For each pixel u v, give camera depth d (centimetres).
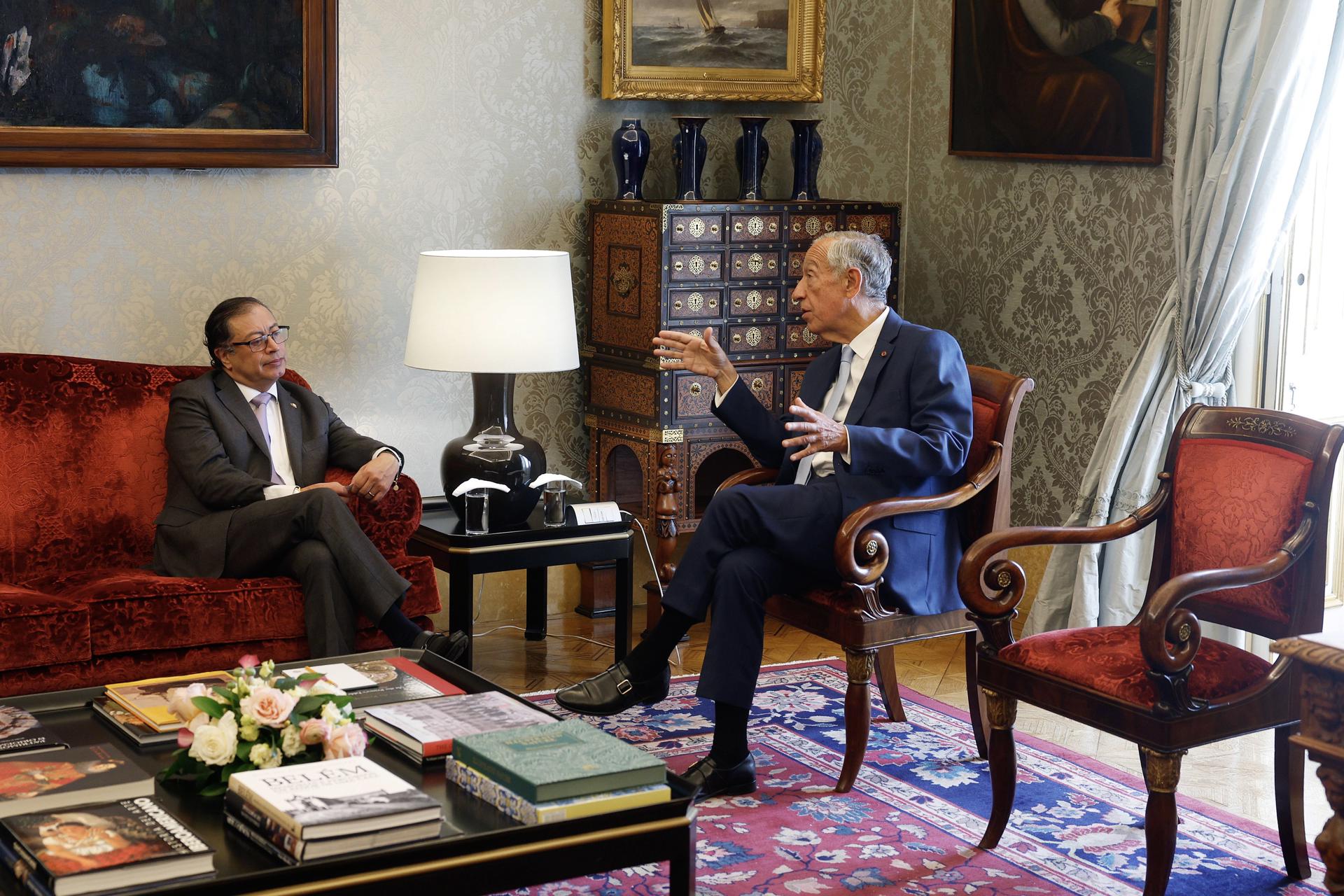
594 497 536
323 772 236
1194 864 321
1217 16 416
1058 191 511
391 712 278
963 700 445
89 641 350
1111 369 493
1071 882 310
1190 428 334
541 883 227
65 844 210
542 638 506
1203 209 427
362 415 498
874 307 385
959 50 547
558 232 526
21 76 426
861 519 346
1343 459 477
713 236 495
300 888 209
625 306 507
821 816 346
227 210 465
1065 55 496
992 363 550
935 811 351
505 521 437
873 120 579
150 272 456
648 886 304
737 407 397
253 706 247
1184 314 438
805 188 536
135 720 279
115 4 436
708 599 361
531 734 255
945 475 362
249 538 385
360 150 485
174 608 361
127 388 418
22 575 400
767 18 544
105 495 410
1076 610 457
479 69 502
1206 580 286
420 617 406
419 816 220
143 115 444
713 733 399
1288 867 313
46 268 441
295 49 462
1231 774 381
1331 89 412
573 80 521
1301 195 420
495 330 432
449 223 504
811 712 427
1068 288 509
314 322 485
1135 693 291
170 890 202
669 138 543
